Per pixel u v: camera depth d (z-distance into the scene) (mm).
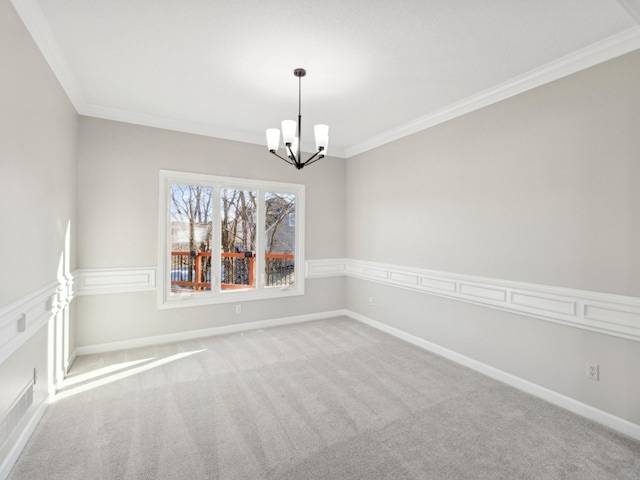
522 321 2725
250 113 3537
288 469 1757
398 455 1881
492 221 2947
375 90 2959
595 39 2168
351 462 1817
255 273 4406
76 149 3248
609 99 2191
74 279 3121
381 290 4320
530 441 2021
